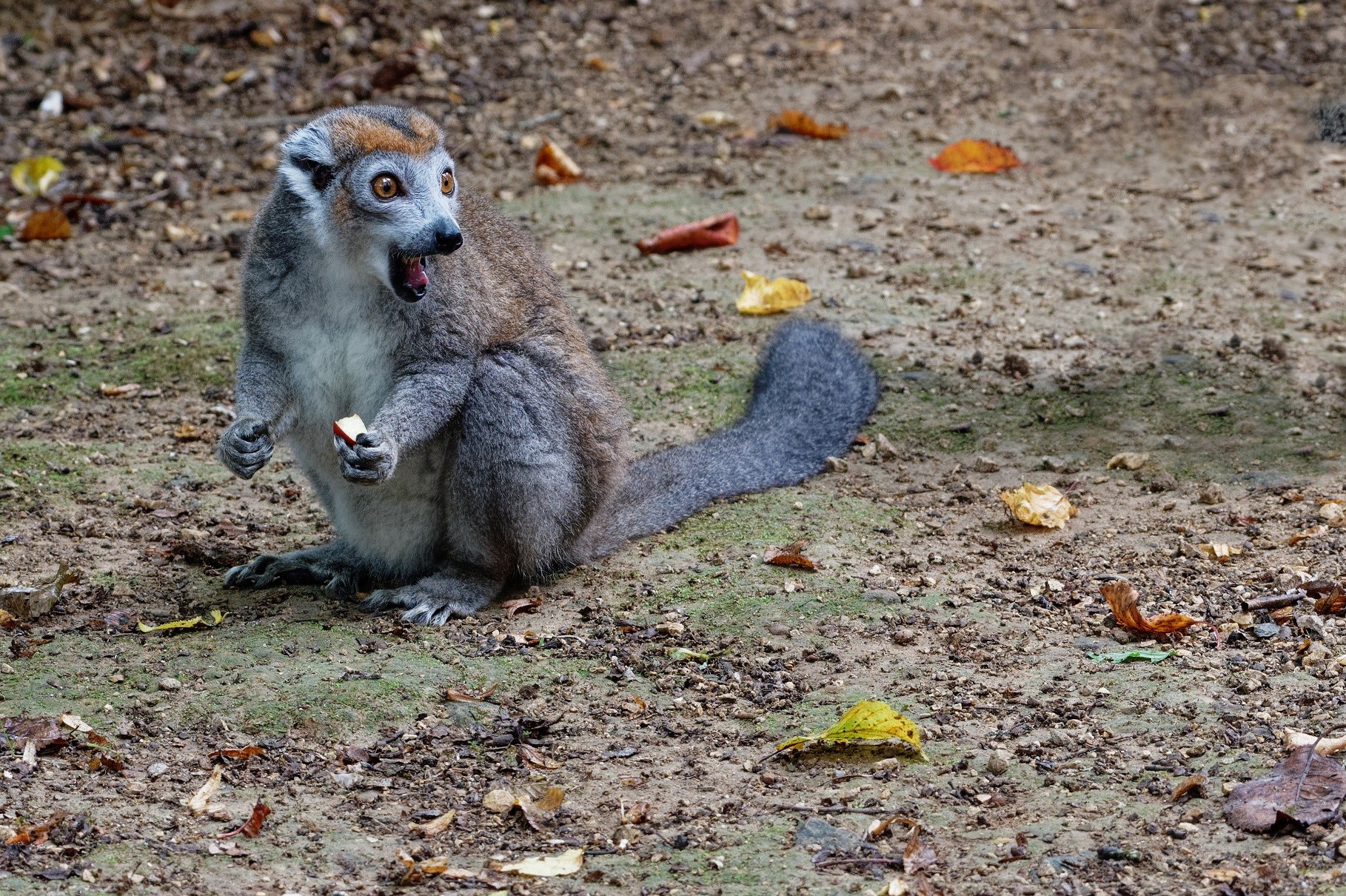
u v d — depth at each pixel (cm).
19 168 1767
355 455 907
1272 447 1212
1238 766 755
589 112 1973
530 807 744
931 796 752
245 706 846
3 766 780
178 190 1766
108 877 682
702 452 1180
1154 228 1672
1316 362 1356
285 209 969
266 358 995
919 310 1487
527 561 1020
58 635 933
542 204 1741
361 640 939
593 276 1562
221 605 994
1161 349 1395
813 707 854
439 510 1027
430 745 818
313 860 705
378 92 1994
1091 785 753
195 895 672
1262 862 670
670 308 1496
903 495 1162
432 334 976
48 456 1209
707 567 1046
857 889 670
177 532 1105
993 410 1298
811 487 1179
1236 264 1580
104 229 1695
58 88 1967
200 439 1261
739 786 773
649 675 899
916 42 2142
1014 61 2092
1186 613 951
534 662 916
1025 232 1662
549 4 2195
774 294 1487
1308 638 901
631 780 780
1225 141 1891
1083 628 942
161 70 2016
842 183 1786
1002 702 847
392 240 939
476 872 695
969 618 956
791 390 1261
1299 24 2170
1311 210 1708
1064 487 1164
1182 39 2144
